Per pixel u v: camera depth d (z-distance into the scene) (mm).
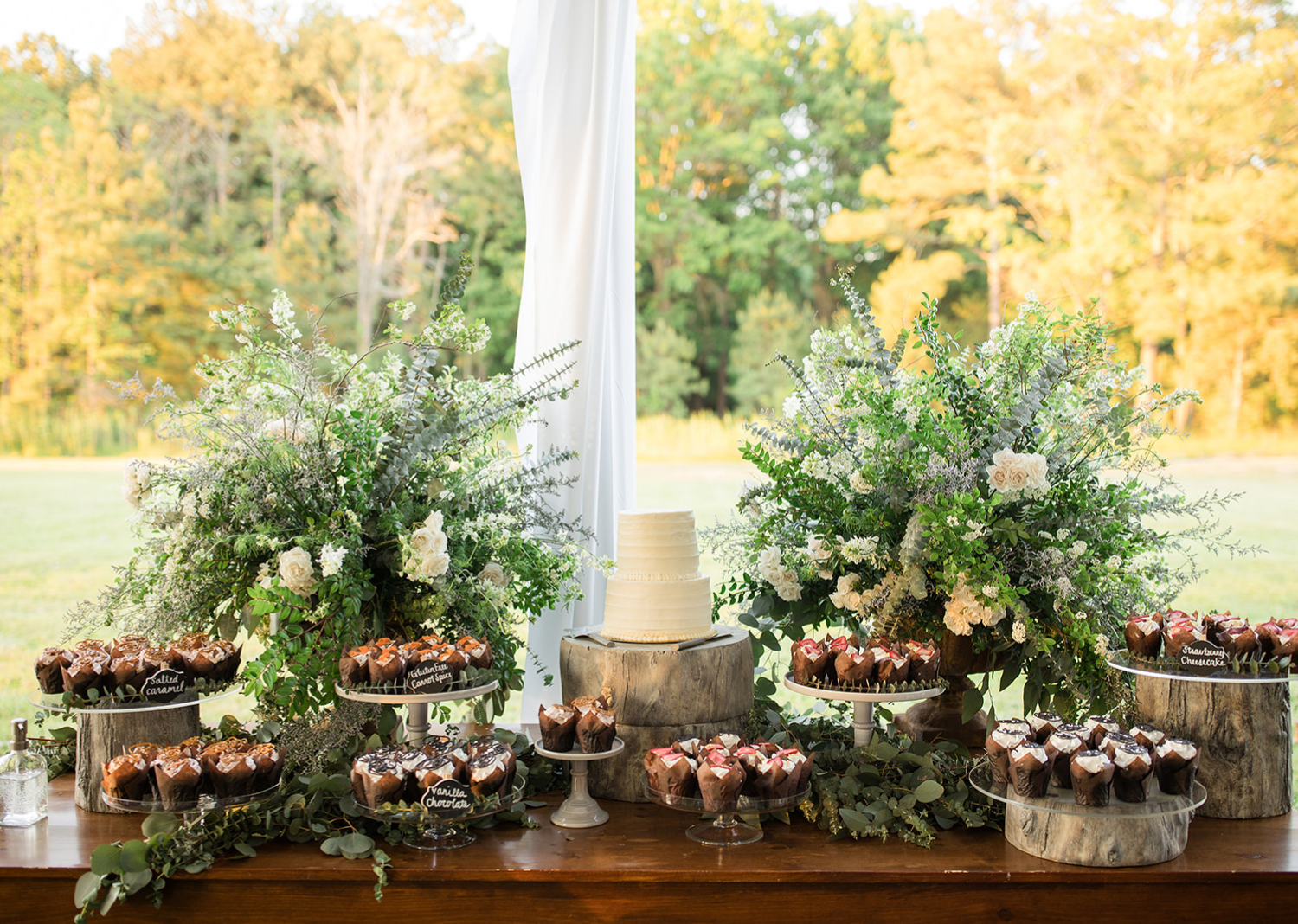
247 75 10344
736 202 10867
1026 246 10055
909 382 2100
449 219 10633
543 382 2082
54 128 10031
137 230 10164
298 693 1826
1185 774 1630
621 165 2494
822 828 1769
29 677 6406
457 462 2088
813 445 2064
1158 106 9656
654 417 10703
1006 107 10172
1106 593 1951
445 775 1626
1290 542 7141
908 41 10477
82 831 1755
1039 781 1625
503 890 1606
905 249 10516
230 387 1995
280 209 10453
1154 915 1588
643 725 1873
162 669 1837
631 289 2531
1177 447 9250
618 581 1939
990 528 1912
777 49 10719
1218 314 9469
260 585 1876
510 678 2064
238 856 1636
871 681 1852
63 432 9828
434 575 1853
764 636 2188
